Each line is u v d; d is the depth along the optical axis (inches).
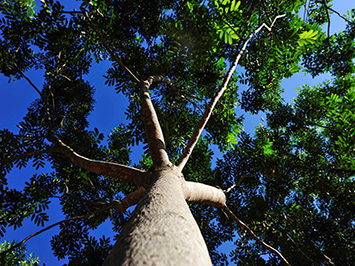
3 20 154.5
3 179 151.4
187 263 26.2
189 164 250.1
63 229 199.8
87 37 203.0
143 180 76.7
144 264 24.4
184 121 249.9
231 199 261.0
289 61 221.3
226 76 115.4
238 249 253.0
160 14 218.5
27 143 171.6
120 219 222.8
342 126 283.3
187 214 42.1
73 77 223.0
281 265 226.8
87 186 210.4
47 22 151.6
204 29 166.4
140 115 205.6
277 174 249.8
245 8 189.0
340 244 242.4
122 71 213.9
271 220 247.1
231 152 272.5
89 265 176.4
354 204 249.8
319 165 310.3
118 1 202.4
